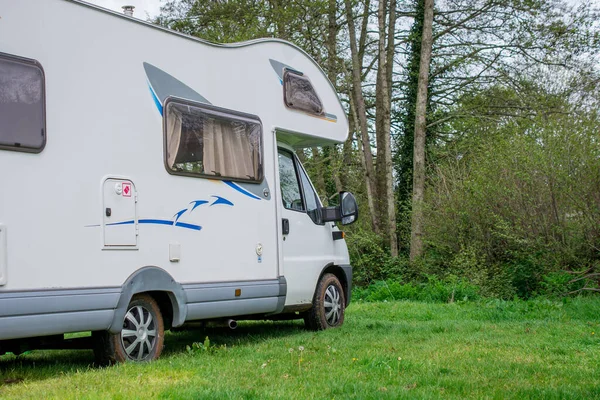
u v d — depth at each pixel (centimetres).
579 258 1412
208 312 723
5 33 560
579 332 877
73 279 590
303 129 903
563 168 1402
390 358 646
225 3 2327
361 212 2497
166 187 688
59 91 594
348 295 991
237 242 773
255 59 836
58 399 485
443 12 2280
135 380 555
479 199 1630
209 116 752
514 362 642
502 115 2177
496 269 1579
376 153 2647
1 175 545
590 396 500
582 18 2067
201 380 550
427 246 1947
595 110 1483
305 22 2261
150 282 659
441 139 2369
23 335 547
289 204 886
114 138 638
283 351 714
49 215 575
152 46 693
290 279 859
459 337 828
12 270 545
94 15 634
